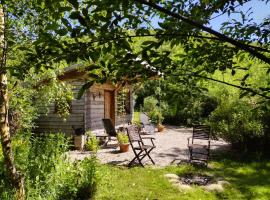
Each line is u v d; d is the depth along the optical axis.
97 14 1.62
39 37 1.69
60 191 5.84
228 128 12.07
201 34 2.06
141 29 1.74
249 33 2.44
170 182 7.90
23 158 5.63
